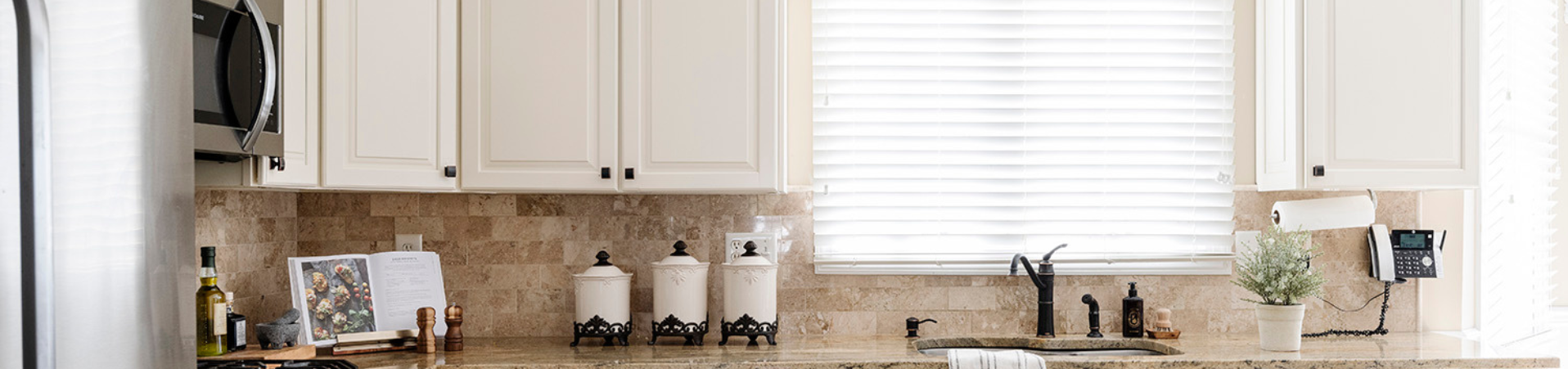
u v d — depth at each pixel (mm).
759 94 2814
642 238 3207
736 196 3205
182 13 1240
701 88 2811
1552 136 3338
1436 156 2863
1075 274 3201
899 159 3172
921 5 3129
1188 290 3209
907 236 3197
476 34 2812
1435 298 3248
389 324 2838
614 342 3051
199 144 1915
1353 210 3012
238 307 2793
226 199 2730
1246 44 3182
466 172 2809
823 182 3186
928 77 3156
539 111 2809
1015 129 3166
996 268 3195
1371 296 3207
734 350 2844
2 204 979
